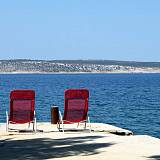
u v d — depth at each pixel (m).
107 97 48.03
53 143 10.84
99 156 9.06
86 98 13.46
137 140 11.20
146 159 8.74
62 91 61.12
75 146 10.34
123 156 9.05
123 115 28.84
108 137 11.83
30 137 11.96
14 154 9.42
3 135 12.52
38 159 8.84
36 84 91.56
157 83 101.62
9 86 79.38
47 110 32.06
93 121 25.25
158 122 24.89
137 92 59.81
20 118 13.23
